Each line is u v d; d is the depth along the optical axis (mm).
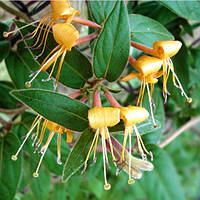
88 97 255
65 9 223
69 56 251
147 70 223
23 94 216
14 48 290
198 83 431
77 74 254
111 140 235
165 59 230
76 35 211
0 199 277
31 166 345
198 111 460
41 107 222
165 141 418
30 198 471
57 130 232
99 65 237
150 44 280
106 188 217
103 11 271
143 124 252
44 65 221
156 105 330
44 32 236
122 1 224
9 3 314
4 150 286
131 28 280
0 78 417
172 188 321
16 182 279
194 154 776
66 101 226
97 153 326
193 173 874
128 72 359
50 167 285
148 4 323
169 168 319
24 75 280
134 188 589
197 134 742
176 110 511
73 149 234
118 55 234
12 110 311
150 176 326
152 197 324
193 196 891
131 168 224
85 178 447
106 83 341
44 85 271
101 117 205
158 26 284
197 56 400
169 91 271
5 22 279
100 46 232
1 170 281
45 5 296
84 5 307
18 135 300
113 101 244
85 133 236
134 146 324
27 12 302
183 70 315
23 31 244
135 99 406
